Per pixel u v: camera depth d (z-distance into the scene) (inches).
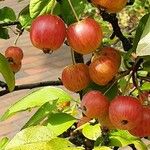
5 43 60.2
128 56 12.6
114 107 11.5
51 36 11.1
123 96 11.7
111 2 11.3
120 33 14.7
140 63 12.8
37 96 13.5
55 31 11.1
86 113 12.1
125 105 11.4
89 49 11.4
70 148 10.7
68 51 57.6
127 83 13.0
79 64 12.8
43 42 11.1
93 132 13.2
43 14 11.8
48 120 13.0
